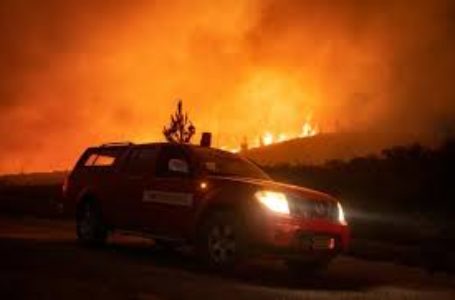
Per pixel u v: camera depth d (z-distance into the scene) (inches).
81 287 362.0
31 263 439.8
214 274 443.2
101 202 553.9
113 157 561.6
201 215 463.5
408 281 492.7
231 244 442.6
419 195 984.3
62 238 626.5
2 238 598.2
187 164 490.6
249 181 453.7
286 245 430.0
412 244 746.2
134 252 548.4
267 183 452.4
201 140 574.2
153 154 522.3
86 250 537.3
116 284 377.4
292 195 443.8
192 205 470.3
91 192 564.1
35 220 869.2
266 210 429.7
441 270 573.0
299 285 427.8
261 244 427.8
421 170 1070.4
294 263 481.7
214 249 450.9
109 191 546.9
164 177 500.4
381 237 796.6
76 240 611.2
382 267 570.3
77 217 578.9
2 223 792.9
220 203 453.4
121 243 625.9
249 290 388.2
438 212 911.0
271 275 465.7
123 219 531.5
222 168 497.0
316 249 445.4
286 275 472.7
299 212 442.6
